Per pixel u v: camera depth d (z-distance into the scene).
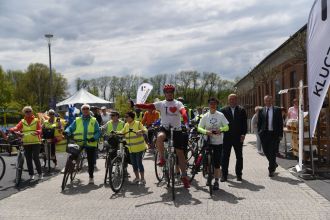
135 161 9.41
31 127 10.21
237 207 6.94
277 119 9.81
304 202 7.18
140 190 8.65
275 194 7.89
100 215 6.61
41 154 12.40
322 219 6.12
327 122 10.52
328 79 8.70
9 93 61.41
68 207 7.22
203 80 80.12
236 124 9.30
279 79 32.31
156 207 7.09
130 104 9.53
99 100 25.27
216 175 8.47
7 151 18.17
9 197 8.16
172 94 8.10
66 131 9.53
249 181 9.34
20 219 6.45
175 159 8.22
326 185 8.55
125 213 6.71
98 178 10.38
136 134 9.28
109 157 9.34
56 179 10.38
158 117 14.38
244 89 64.94
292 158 13.38
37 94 67.44
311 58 8.84
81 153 10.07
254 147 18.11
